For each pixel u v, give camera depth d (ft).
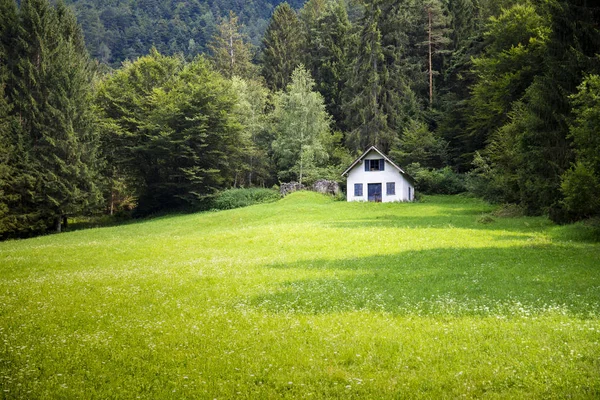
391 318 38.99
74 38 257.34
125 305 46.98
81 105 199.62
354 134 247.91
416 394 24.71
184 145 225.35
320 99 261.65
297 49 328.90
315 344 32.68
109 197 259.80
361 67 251.80
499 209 146.00
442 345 31.55
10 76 190.08
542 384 24.95
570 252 71.00
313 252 82.64
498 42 179.11
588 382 24.91
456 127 226.58
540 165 111.34
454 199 195.42
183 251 92.27
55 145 187.73
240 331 36.17
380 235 98.48
